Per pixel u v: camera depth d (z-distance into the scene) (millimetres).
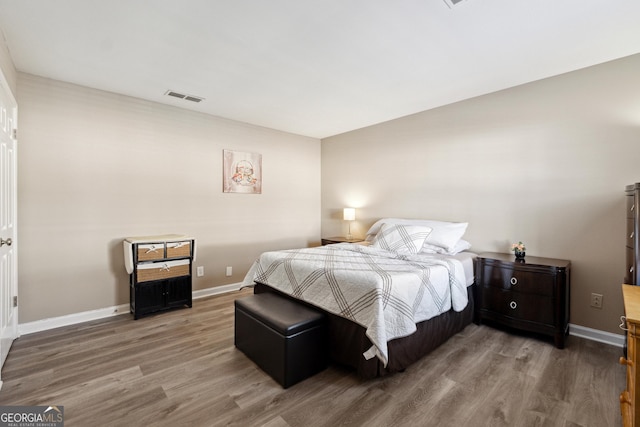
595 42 2141
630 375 1255
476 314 2820
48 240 2707
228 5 1728
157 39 2090
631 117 2355
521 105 2898
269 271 2656
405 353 1971
